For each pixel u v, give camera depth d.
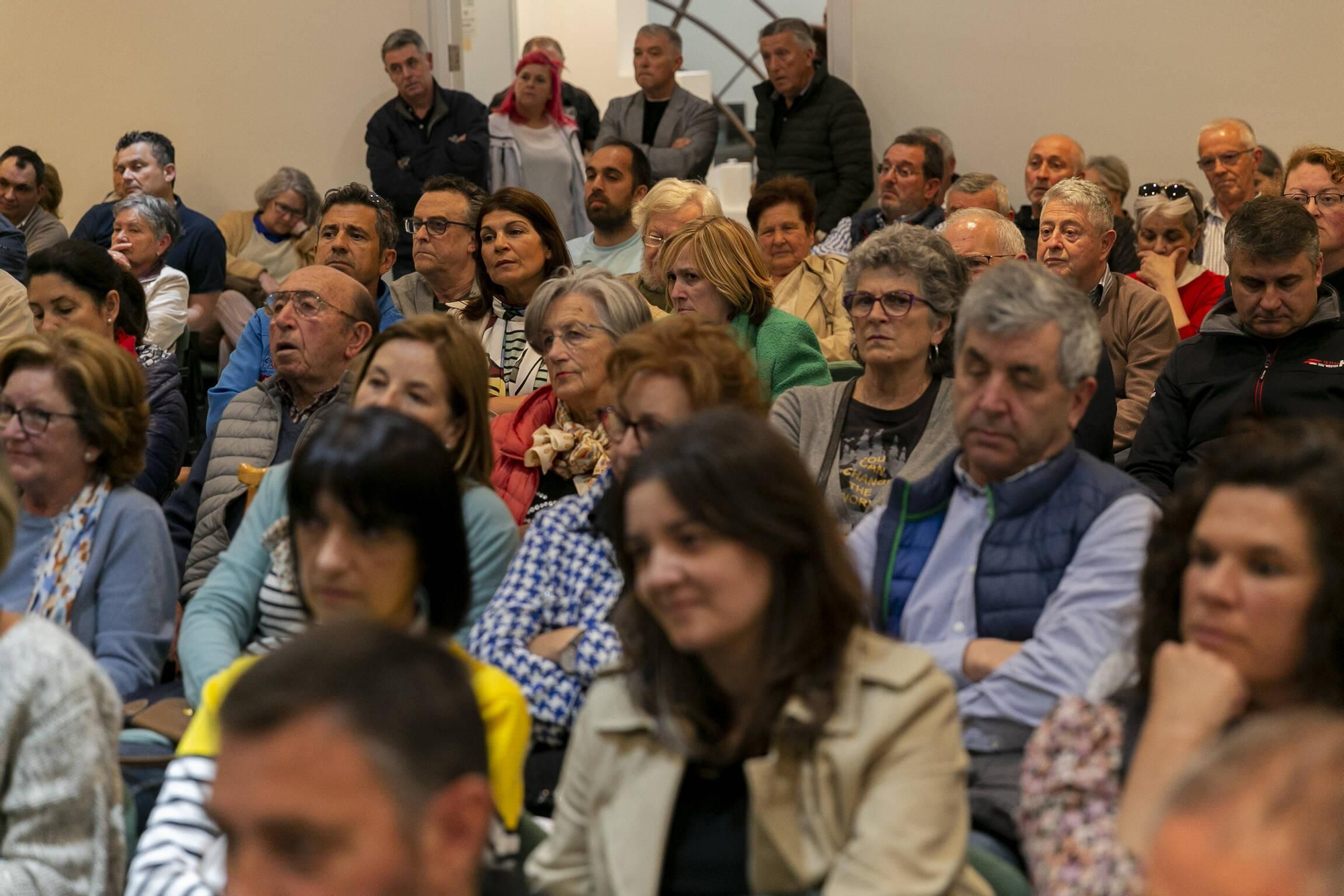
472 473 2.51
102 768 1.76
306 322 3.36
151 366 3.92
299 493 1.83
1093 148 6.32
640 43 6.87
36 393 2.51
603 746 1.65
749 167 7.09
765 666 1.56
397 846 1.03
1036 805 1.57
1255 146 5.51
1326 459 1.55
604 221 5.31
